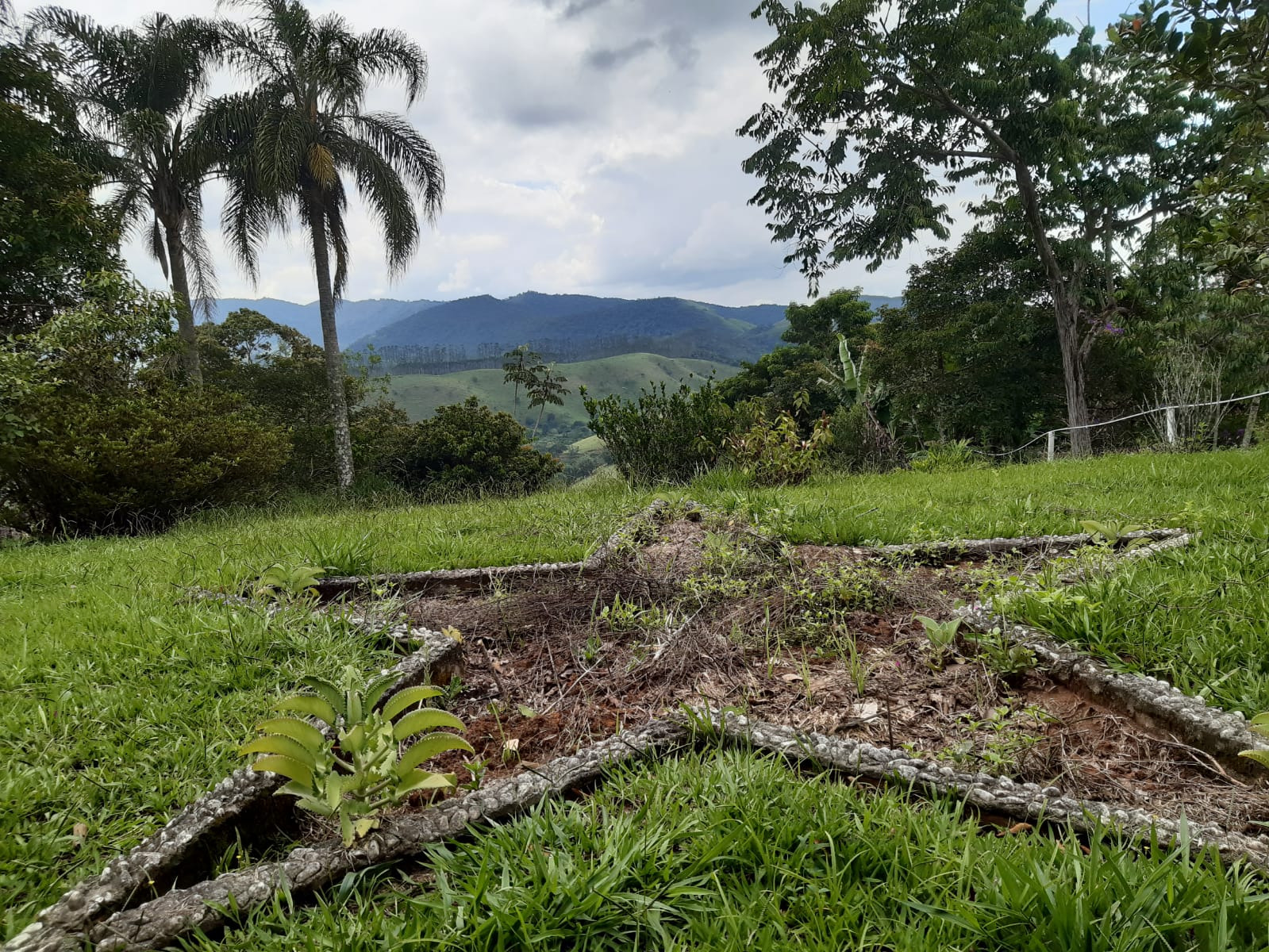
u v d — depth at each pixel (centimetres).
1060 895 138
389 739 189
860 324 3488
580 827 174
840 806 178
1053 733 229
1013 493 584
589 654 305
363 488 1653
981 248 2200
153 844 170
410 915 153
